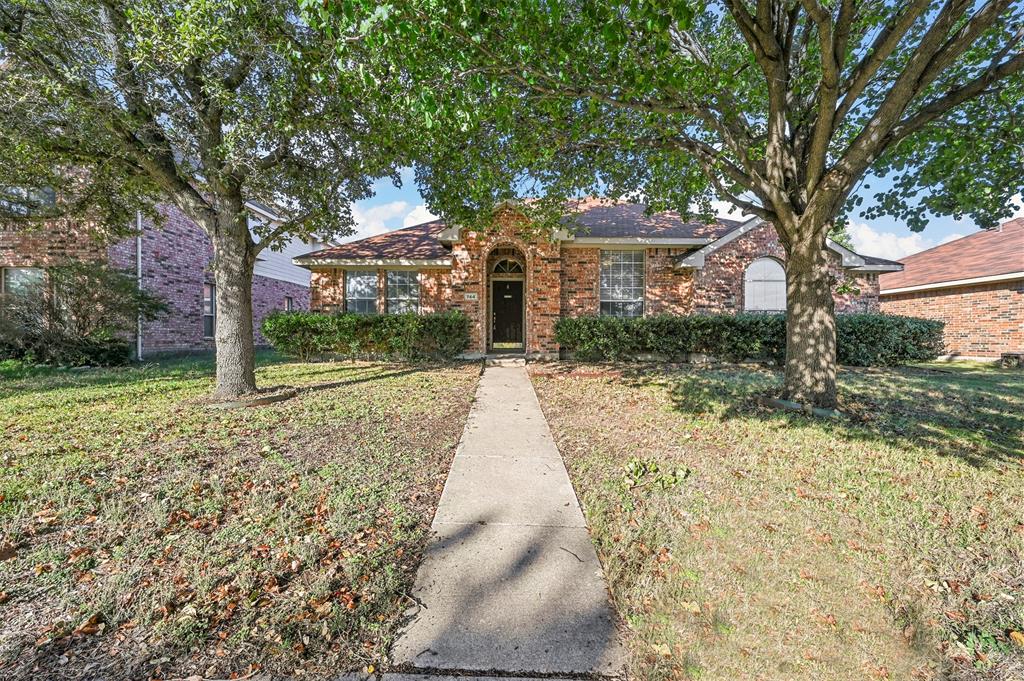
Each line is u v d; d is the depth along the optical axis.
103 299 10.51
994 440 4.59
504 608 2.17
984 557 2.55
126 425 5.14
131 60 4.98
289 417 5.58
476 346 11.91
